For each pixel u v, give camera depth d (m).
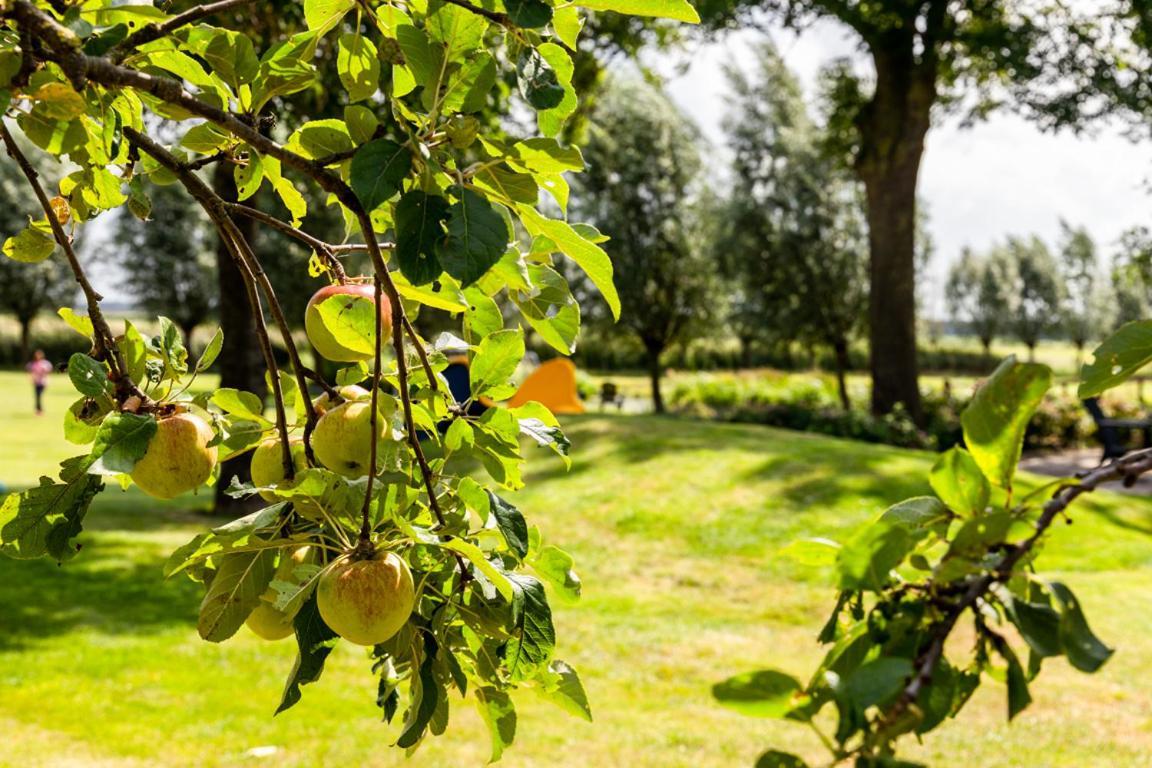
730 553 11.03
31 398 34.50
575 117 13.55
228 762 5.14
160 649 6.97
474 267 0.90
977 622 0.84
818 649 8.05
